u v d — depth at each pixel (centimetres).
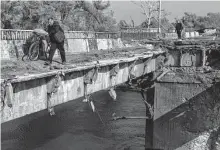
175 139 1848
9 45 1357
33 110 799
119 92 3894
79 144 2017
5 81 650
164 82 1873
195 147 1803
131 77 1505
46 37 1327
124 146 2012
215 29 4656
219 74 1802
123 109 3005
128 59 1359
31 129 2322
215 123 1764
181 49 1941
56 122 2514
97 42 2328
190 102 1827
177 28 2784
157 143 1888
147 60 1717
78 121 2564
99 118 2666
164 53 1983
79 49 2011
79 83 1047
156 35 3309
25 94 760
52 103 880
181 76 1858
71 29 4197
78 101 3297
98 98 3553
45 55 1341
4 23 3622
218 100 1761
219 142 1725
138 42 2931
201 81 1805
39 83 820
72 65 1045
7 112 689
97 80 1169
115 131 2345
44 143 2014
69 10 4519
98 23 4797
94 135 2227
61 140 2086
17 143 1970
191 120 1817
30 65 1057
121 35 3234
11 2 3816
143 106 3150
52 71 845
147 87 2047
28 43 1316
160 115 1886
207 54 1928
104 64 1112
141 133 2311
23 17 3709
